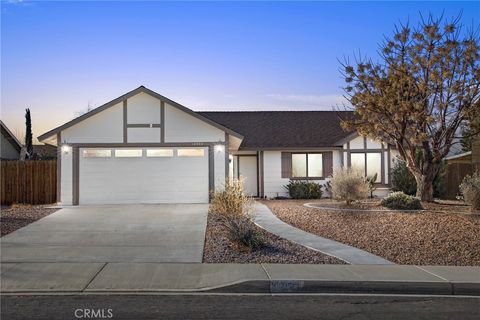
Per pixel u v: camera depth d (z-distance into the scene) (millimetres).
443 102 16453
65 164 20047
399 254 11008
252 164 26078
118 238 12688
